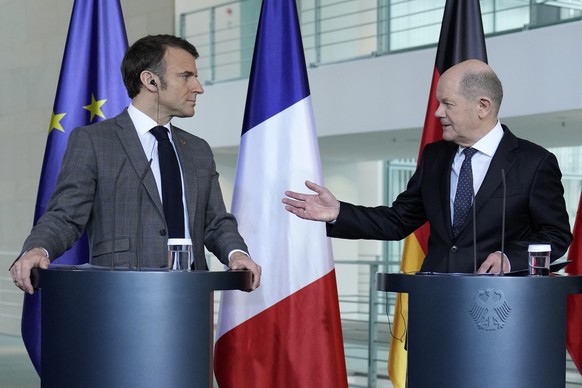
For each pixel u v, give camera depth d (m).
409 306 2.25
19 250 6.66
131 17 6.64
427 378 2.21
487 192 2.69
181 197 2.77
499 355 2.16
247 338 3.30
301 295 3.30
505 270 2.42
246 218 3.35
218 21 11.49
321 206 2.81
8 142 6.73
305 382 3.26
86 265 2.45
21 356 6.36
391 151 11.34
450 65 3.58
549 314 2.20
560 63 7.38
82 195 2.67
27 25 6.77
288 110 3.39
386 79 8.80
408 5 9.20
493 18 8.20
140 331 2.12
